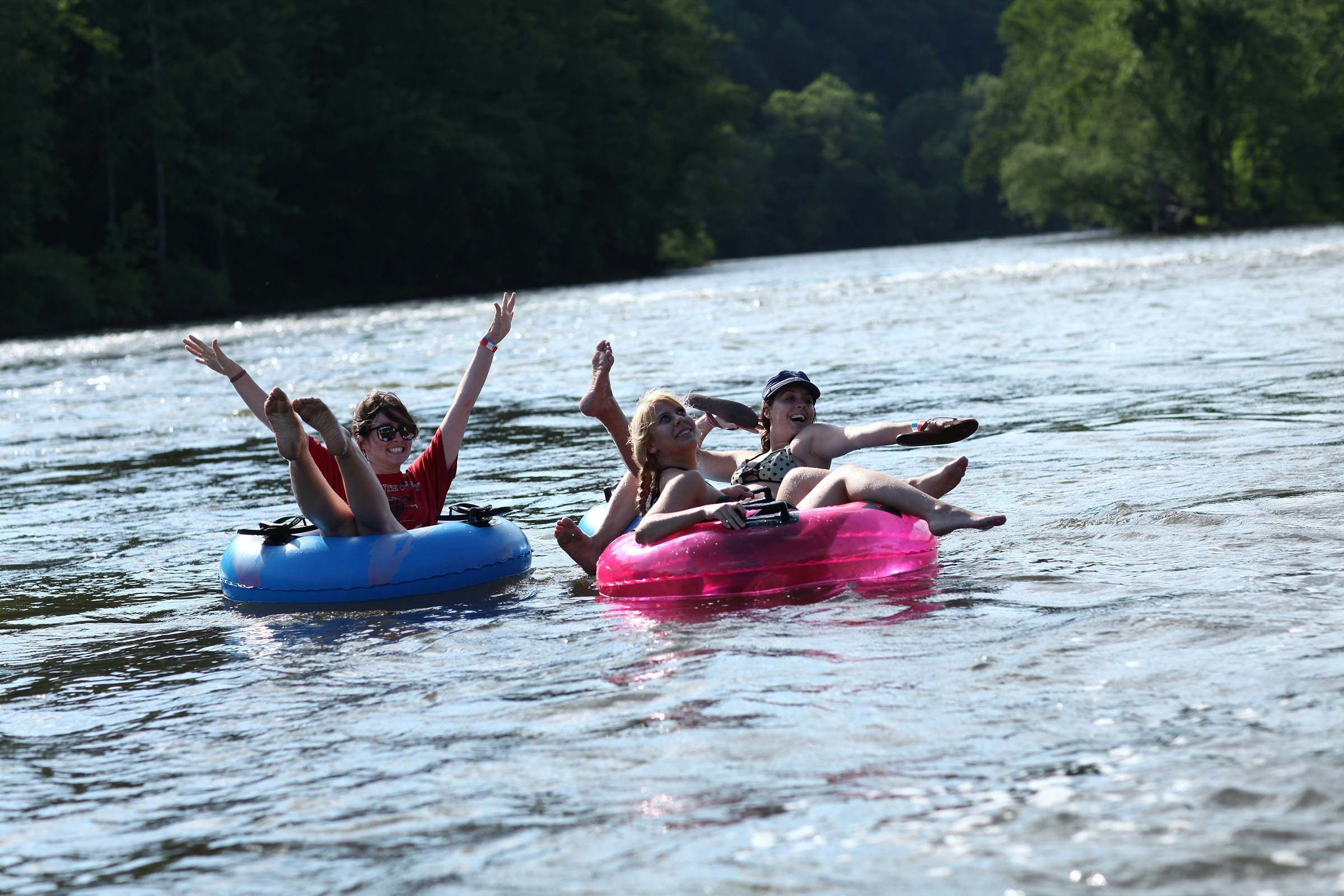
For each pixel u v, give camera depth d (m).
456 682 10.01
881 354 36.78
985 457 19.27
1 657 12.12
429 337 58.94
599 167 149.62
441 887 6.36
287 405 13.43
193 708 9.91
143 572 15.86
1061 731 7.79
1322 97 137.38
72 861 7.13
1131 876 5.89
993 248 152.75
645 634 11.11
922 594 11.80
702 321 56.38
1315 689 8.13
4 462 27.80
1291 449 17.48
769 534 12.83
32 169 102.19
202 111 111.62
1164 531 13.42
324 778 8.07
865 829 6.62
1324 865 5.84
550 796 7.43
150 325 99.38
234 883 6.63
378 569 13.69
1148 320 40.22
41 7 99.75
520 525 16.97
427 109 125.94
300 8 123.56
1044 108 158.88
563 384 35.28
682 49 161.00
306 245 131.25
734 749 7.93
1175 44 131.38
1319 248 77.19
